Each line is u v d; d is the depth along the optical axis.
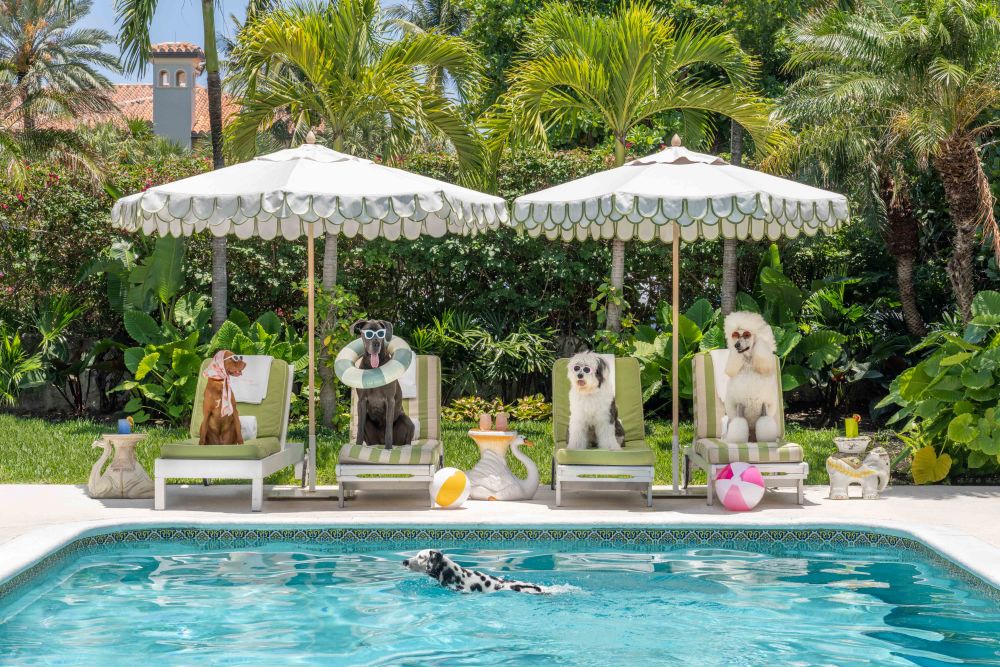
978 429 8.06
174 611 4.63
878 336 13.76
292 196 6.32
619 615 4.57
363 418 7.30
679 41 11.59
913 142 10.94
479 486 7.66
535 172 13.98
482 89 12.35
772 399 7.55
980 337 8.32
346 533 6.44
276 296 14.00
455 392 13.64
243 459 6.88
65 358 13.34
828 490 8.20
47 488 7.93
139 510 6.90
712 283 14.62
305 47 11.00
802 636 4.24
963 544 5.65
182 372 11.70
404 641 4.16
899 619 4.51
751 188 6.61
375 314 14.38
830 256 14.41
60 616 4.54
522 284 14.41
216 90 12.52
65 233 13.54
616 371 8.09
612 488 7.84
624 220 8.62
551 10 11.74
